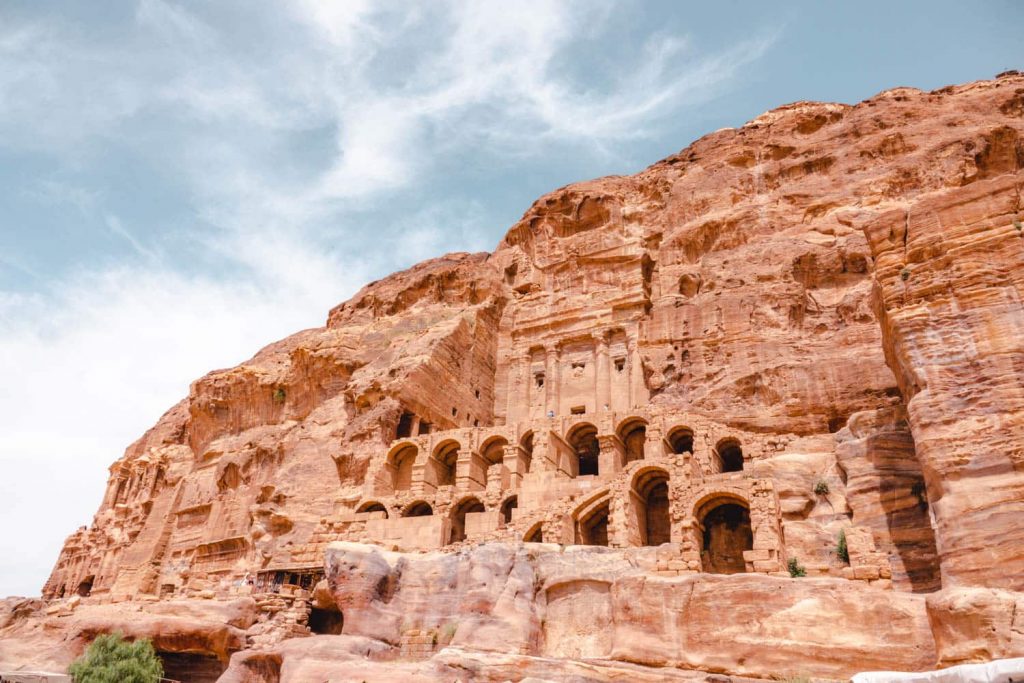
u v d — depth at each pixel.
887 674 19.94
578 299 69.62
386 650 36.81
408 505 53.88
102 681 35.88
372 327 76.19
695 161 71.12
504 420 69.31
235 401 80.12
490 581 36.84
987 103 59.56
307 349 74.25
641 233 69.62
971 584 26.59
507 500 51.44
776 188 62.44
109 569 83.81
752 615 30.00
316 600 42.22
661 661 30.48
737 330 53.09
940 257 33.75
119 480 96.56
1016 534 26.56
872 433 39.38
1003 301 31.34
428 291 79.75
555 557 37.19
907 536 34.72
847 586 29.53
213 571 60.97
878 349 47.00
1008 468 27.98
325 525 51.84
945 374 31.12
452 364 67.25
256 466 66.69
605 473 51.59
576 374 66.56
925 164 55.59
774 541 35.19
